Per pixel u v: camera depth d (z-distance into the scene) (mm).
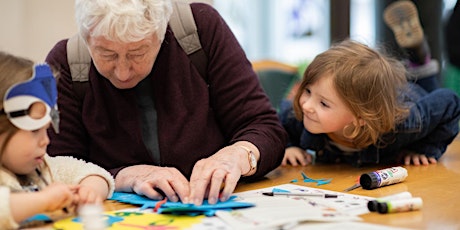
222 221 835
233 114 1244
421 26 2338
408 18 2320
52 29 2066
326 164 1513
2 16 1923
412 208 910
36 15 2025
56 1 2066
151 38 1024
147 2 999
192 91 1212
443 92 1524
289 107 1568
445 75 2375
